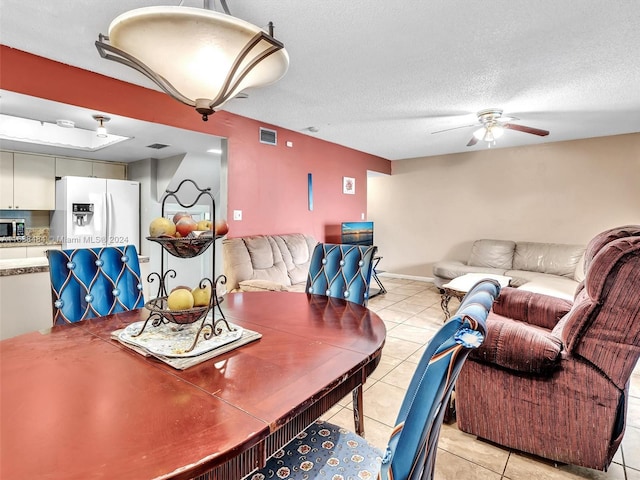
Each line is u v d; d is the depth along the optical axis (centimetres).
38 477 57
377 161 631
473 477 161
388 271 693
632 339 145
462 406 187
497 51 239
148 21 108
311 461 98
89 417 74
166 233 119
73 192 405
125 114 283
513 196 551
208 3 176
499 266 523
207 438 68
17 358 104
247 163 391
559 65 261
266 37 116
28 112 273
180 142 377
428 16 198
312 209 484
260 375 94
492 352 171
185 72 129
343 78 283
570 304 227
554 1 185
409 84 295
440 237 629
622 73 275
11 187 414
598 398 153
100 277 164
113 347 113
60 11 188
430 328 370
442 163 620
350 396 233
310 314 155
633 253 142
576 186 498
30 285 235
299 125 423
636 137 454
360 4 186
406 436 58
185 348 108
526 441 171
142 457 62
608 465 159
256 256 371
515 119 396
